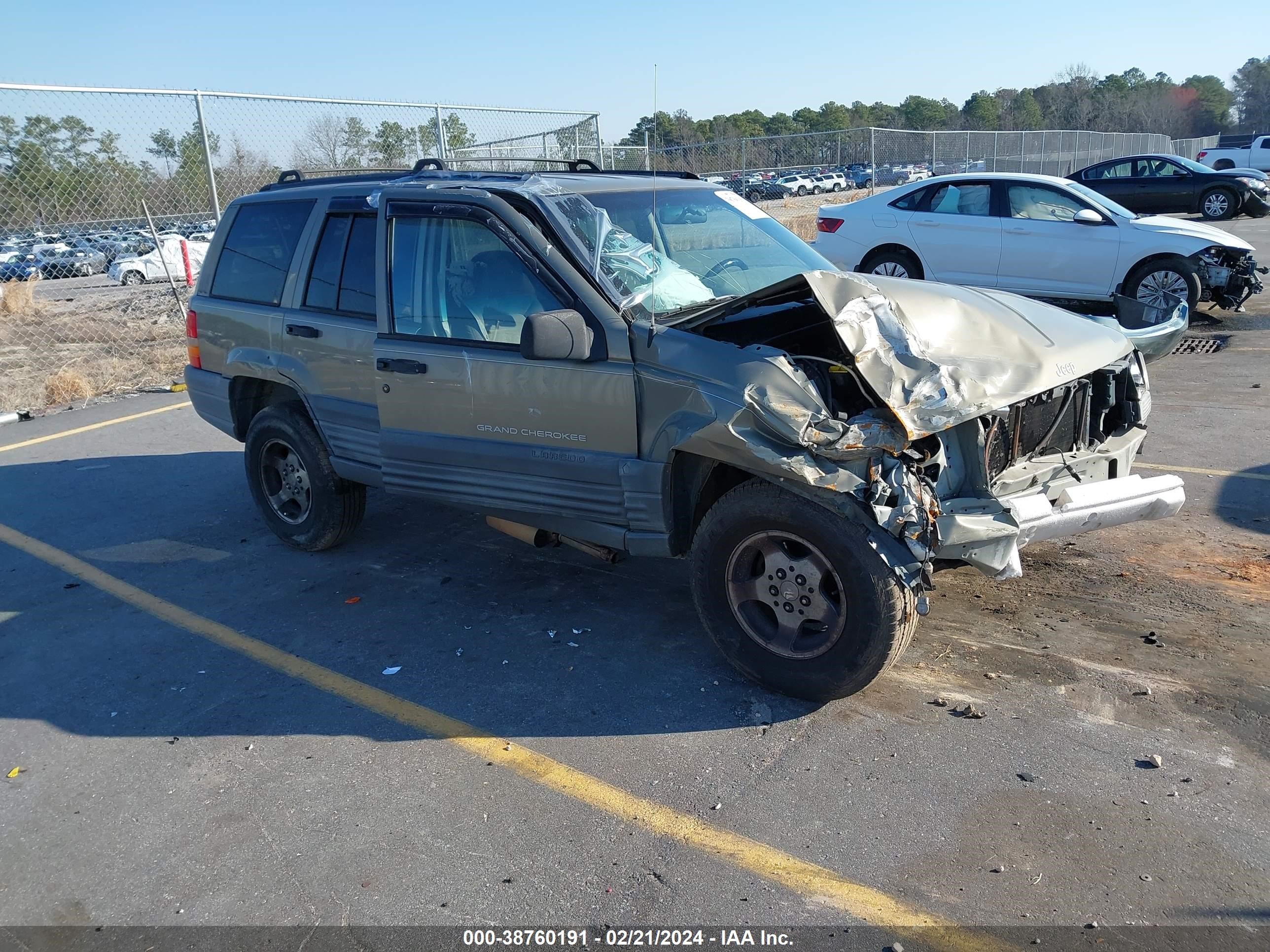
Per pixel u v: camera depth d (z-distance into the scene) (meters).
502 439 4.24
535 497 4.24
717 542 3.78
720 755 3.50
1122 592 4.57
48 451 8.20
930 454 3.47
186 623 4.84
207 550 5.82
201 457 7.84
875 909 2.74
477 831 3.16
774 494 3.56
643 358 3.79
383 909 2.84
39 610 5.08
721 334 4.25
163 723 3.93
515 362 4.10
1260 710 3.57
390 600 4.98
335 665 4.33
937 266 11.62
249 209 5.61
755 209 5.22
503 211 4.11
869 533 3.37
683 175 5.47
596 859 3.00
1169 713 3.59
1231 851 2.88
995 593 4.62
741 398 3.48
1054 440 3.97
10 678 4.37
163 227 12.52
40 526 6.36
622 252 4.19
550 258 4.00
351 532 5.60
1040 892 2.76
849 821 3.11
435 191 4.37
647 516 3.93
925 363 3.50
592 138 15.73
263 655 4.46
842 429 3.35
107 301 17.28
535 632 4.55
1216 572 4.71
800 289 3.79
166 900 2.93
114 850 3.17
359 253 4.85
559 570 5.26
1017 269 11.16
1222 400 7.76
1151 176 22.72
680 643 4.35
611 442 3.93
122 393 10.42
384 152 12.95
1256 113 103.31
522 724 3.77
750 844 3.03
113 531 6.21
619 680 4.06
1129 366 4.29
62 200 10.98
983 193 11.39
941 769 3.34
